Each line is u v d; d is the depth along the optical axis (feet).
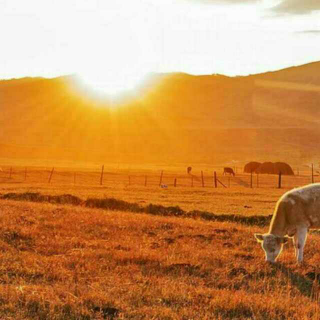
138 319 31.40
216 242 60.95
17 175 229.45
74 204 113.29
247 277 44.75
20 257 46.26
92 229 64.23
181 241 59.82
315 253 57.31
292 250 59.31
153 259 48.08
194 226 71.72
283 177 289.12
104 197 119.03
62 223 66.49
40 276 40.73
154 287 38.63
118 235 61.93
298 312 34.14
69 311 32.30
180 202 124.88
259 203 129.59
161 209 105.29
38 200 116.26
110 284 39.01
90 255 48.52
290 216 52.44
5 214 70.28
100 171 271.90
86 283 39.60
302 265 50.21
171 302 35.14
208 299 36.19
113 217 76.02
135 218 76.59
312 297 40.01
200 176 269.64
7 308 31.71
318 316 33.22
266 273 46.06
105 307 32.96
